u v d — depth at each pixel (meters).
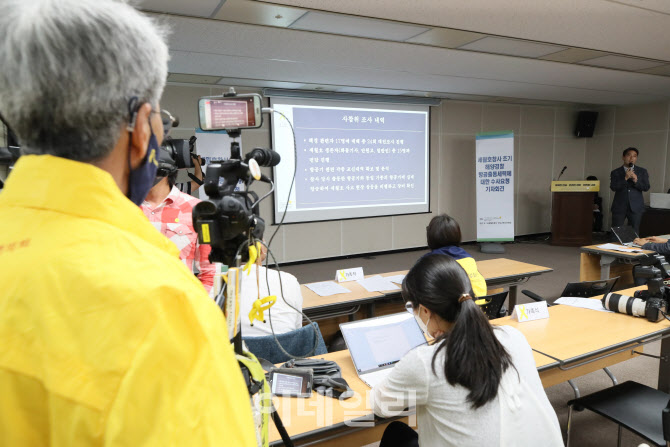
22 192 0.40
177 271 0.40
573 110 8.30
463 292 1.07
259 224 0.71
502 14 3.11
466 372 0.96
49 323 0.34
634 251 3.81
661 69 4.90
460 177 7.34
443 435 0.99
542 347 1.74
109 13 0.39
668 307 2.05
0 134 0.78
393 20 3.18
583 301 2.32
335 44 3.75
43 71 0.36
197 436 0.34
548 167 8.20
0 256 0.38
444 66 4.61
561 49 4.04
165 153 1.62
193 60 4.22
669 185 7.39
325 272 5.71
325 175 6.15
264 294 1.77
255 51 3.92
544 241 7.73
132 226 0.41
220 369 0.37
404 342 1.63
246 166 0.71
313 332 1.71
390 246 6.90
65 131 0.38
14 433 0.33
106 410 0.32
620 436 1.91
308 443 1.21
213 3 2.80
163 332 0.34
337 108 6.13
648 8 3.03
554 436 0.99
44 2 0.37
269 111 0.81
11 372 0.33
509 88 5.98
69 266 0.35
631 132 7.88
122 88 0.39
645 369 2.86
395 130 6.59
